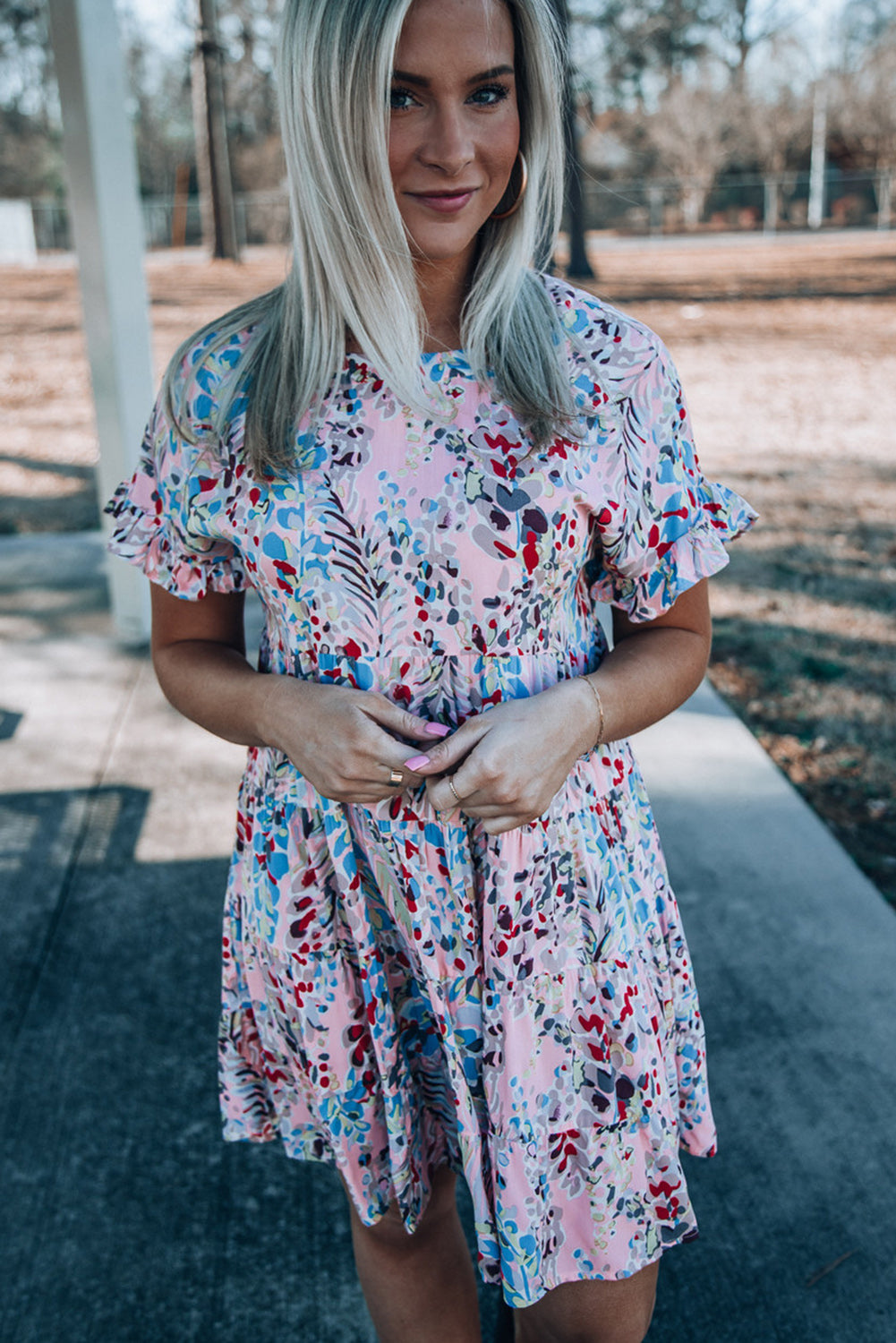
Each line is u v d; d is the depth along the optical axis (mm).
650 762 3438
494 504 1077
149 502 1254
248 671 1232
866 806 3285
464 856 1147
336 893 1211
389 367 1074
